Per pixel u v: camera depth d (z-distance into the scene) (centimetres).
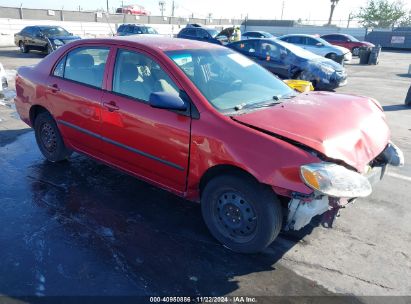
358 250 329
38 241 325
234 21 4584
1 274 283
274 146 277
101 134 394
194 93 322
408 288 284
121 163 390
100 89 391
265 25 4400
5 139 587
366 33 3600
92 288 272
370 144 315
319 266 306
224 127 299
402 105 996
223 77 371
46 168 480
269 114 314
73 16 3002
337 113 331
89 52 414
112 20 3281
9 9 2605
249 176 295
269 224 292
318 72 1131
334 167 266
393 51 3334
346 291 279
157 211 384
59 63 448
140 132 351
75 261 301
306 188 265
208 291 275
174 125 323
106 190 425
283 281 287
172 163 335
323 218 299
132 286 276
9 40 2483
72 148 451
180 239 337
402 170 521
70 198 404
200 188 335
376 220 381
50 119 468
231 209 312
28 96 484
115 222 360
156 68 351
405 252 328
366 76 1636
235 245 314
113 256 309
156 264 302
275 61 1208
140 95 357
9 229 342
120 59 380
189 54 372
